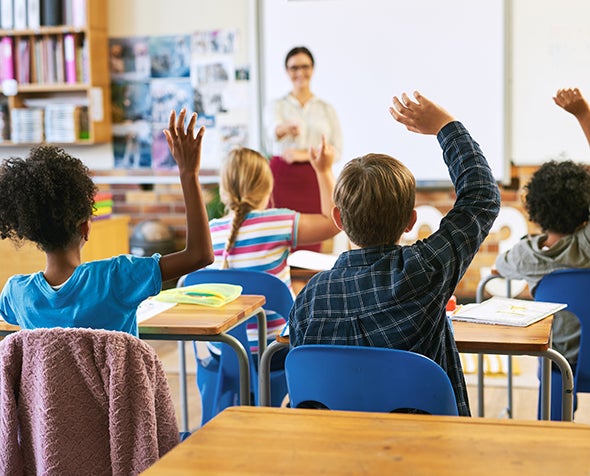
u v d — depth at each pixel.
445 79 5.29
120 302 1.77
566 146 5.20
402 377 1.60
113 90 5.85
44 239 1.77
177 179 5.77
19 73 5.73
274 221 2.79
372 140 5.43
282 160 5.33
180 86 5.74
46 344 1.56
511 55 5.21
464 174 1.80
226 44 5.63
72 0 5.59
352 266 1.74
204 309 2.31
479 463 1.02
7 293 1.84
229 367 2.55
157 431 1.64
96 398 1.59
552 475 0.98
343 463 1.02
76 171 1.77
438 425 1.15
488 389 3.89
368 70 5.38
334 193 1.80
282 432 1.13
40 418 1.58
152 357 1.61
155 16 5.73
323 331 1.73
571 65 5.14
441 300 1.69
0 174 1.75
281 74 5.50
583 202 2.62
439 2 5.24
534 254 2.67
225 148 5.70
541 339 1.93
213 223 2.88
